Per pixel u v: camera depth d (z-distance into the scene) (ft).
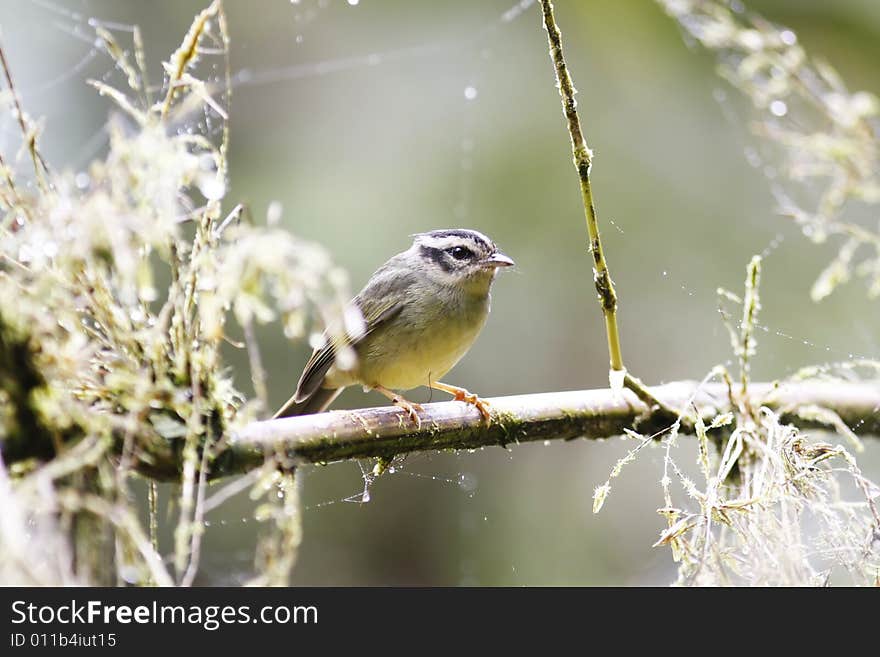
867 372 35.12
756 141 45.65
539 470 45.88
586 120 47.32
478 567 44.14
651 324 45.98
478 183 46.47
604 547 43.73
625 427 25.21
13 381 15.89
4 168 17.51
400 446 22.89
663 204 46.70
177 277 17.88
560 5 47.98
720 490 21.45
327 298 17.25
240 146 45.37
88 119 39.40
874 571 19.61
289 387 42.06
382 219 44.98
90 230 16.47
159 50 41.42
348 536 44.47
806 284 43.60
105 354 17.62
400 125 47.03
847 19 44.78
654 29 47.21
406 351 29.45
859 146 32.63
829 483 20.90
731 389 22.67
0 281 16.39
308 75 47.01
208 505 17.01
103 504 15.72
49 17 40.34
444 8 48.67
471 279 29.30
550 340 46.24
